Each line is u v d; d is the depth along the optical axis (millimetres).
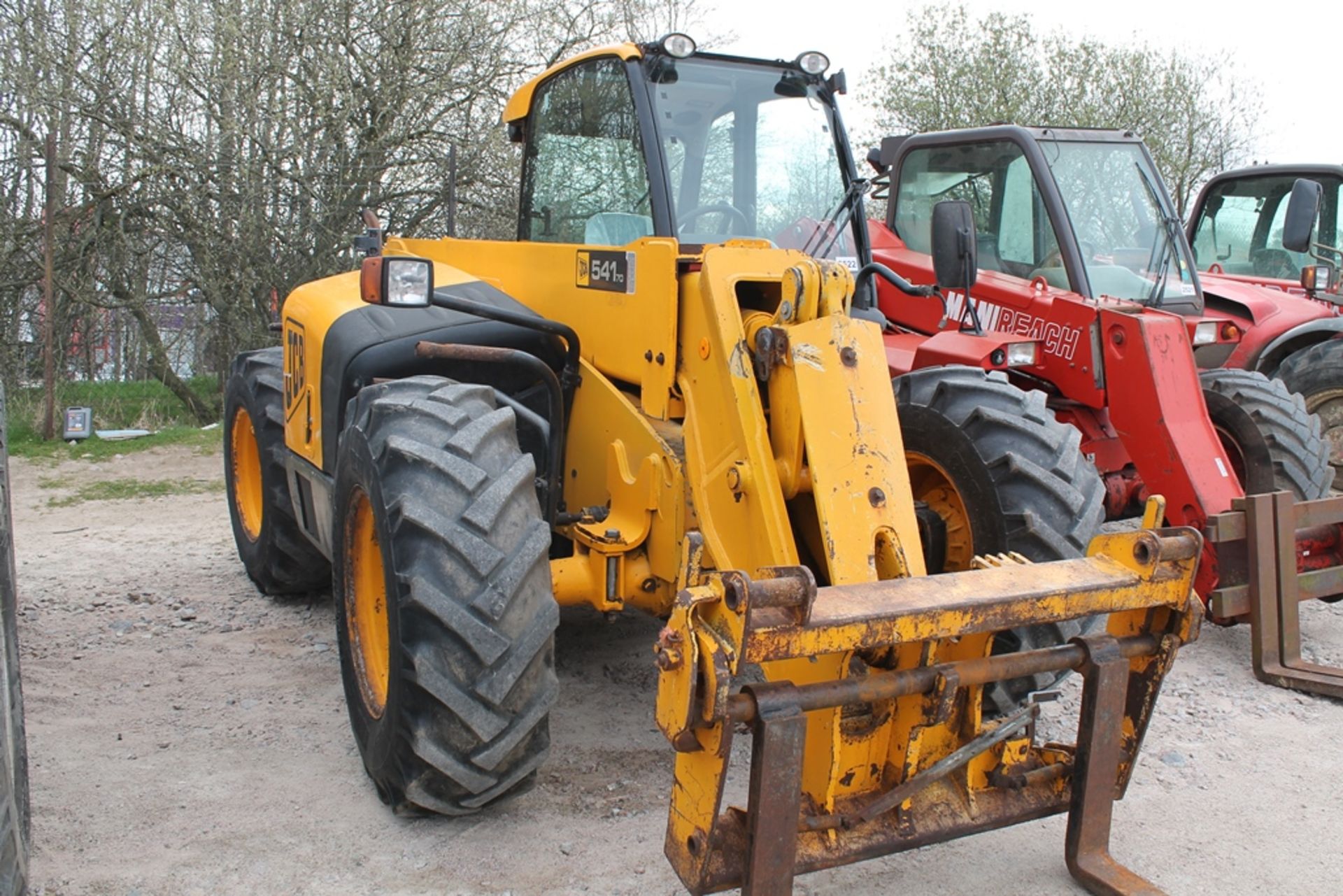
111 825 3229
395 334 3994
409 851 3133
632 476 3619
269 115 11047
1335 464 6965
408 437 3221
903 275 6609
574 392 3982
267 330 11406
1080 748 2879
